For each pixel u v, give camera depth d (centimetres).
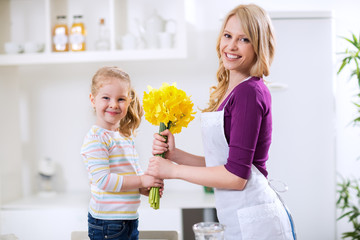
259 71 158
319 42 288
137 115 180
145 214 289
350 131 334
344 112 333
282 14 288
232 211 157
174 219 288
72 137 346
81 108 344
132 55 299
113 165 163
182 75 334
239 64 160
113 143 165
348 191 326
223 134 157
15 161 332
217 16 330
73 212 296
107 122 167
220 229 121
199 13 330
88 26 336
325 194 293
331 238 294
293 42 288
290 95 291
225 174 150
